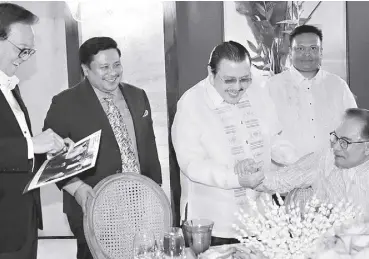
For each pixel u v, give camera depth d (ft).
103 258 6.88
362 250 4.24
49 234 14.70
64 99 8.69
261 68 13.44
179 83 14.01
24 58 7.20
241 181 7.04
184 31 13.80
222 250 5.57
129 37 13.91
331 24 13.75
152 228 7.25
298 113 11.32
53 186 14.51
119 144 8.77
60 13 14.06
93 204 6.96
